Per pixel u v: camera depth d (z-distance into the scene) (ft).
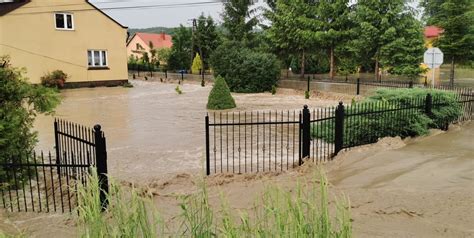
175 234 9.09
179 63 141.59
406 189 16.22
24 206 16.24
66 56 81.92
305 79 78.23
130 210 8.06
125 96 68.18
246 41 115.14
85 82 85.10
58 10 79.61
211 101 52.08
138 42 224.12
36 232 13.52
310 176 18.66
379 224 12.96
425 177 17.87
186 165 23.98
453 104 30.35
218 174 20.15
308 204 8.04
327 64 108.78
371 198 15.12
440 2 74.28
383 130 26.11
